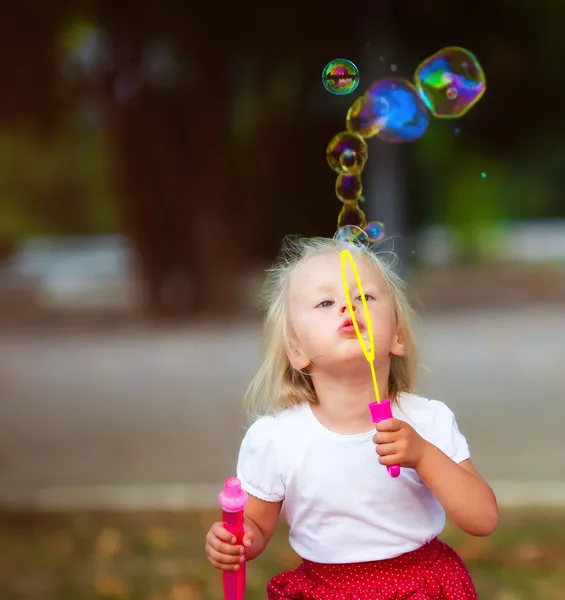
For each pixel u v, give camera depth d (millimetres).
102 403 10812
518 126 24047
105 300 23500
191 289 19422
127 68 18844
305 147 21812
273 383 2812
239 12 18359
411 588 2611
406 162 25312
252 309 19641
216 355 14273
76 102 19859
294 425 2717
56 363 14148
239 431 9070
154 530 6398
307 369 2762
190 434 9031
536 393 10617
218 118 19078
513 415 9492
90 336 17234
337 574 2652
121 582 5465
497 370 12281
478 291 23312
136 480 7465
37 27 18812
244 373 12562
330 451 2652
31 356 14977
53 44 19078
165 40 18656
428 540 2658
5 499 7055
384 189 19016
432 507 2680
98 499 7012
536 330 16188
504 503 6637
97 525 6512
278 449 2701
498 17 18891
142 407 10492
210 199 19250
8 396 11484
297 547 2732
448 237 35219
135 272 20359
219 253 19391
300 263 2777
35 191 37594
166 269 19469
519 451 8000
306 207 22906
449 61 3801
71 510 6805
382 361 2676
